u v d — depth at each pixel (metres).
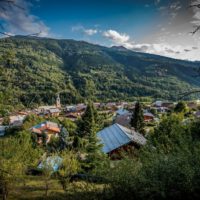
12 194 11.40
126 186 6.49
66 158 13.10
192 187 6.15
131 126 51.06
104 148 20.19
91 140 17.69
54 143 37.00
